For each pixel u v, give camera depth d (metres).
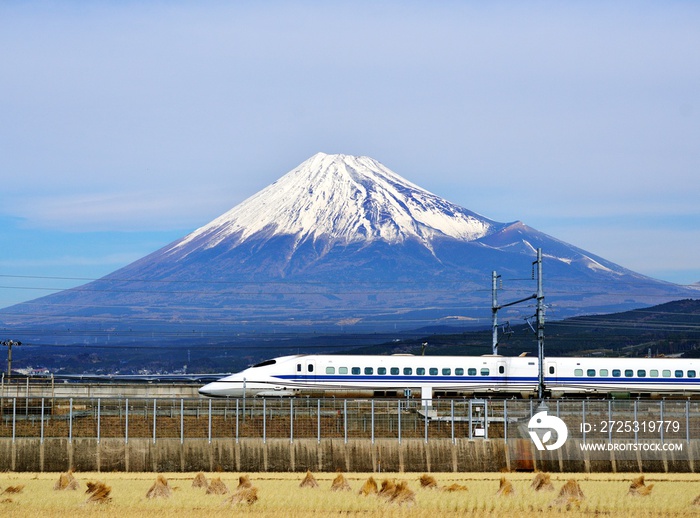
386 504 109.19
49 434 150.50
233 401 154.62
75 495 116.81
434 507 107.69
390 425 151.75
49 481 132.62
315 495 115.19
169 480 134.38
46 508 106.88
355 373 186.62
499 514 104.00
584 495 115.69
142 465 147.25
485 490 121.56
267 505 108.25
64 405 160.00
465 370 188.62
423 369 187.75
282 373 186.12
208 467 147.38
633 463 148.50
